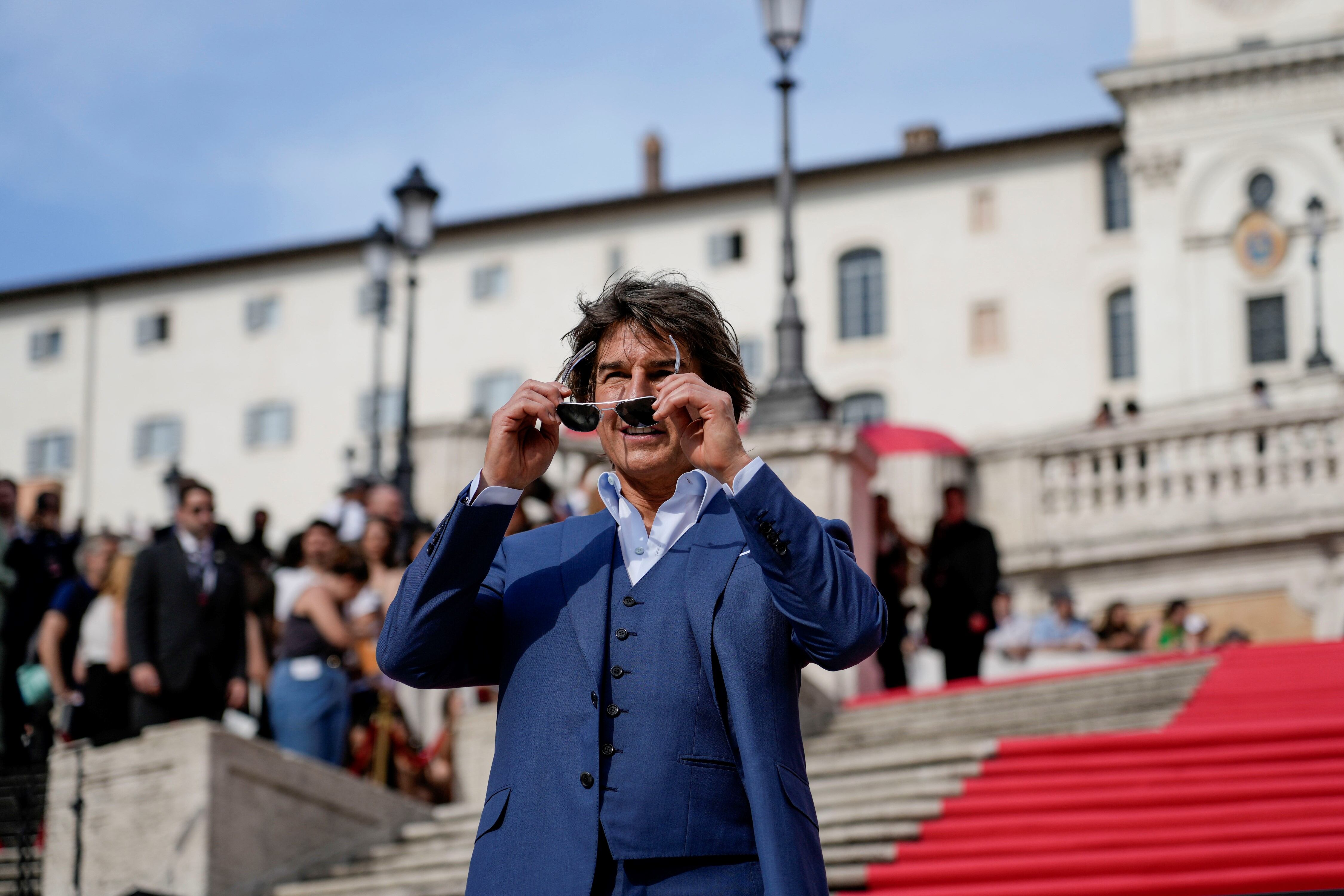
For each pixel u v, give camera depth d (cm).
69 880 821
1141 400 3972
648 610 334
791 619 323
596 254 4544
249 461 4834
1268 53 3912
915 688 1534
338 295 4819
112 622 939
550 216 4562
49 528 1244
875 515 1398
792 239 1356
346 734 933
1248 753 816
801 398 1336
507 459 336
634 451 341
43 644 999
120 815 818
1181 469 2267
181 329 4988
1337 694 992
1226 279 3953
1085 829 741
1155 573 2267
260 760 832
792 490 1318
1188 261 3984
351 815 889
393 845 906
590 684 326
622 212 4519
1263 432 2216
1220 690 1046
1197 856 682
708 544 340
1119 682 1112
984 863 698
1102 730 970
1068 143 4175
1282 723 838
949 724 1043
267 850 830
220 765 809
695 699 324
